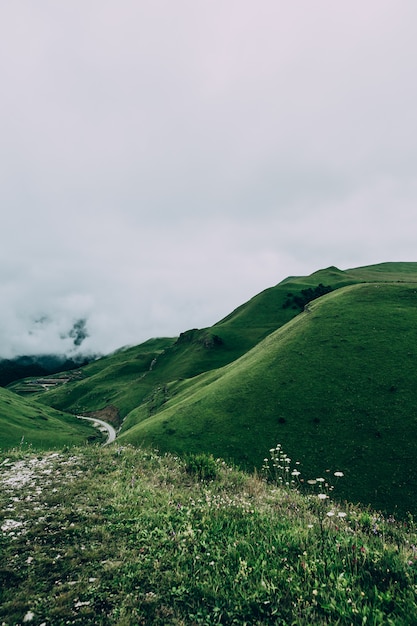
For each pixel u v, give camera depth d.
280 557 5.98
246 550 6.48
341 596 4.83
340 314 72.00
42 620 5.00
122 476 11.90
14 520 8.33
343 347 60.81
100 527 7.81
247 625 4.68
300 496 11.08
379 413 44.12
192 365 186.25
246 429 51.41
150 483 11.21
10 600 5.45
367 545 6.38
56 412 166.25
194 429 56.38
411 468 35.16
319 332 68.12
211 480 11.95
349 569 5.52
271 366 64.56
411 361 51.72
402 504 31.58
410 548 6.72
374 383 49.78
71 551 6.80
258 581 5.35
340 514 6.77
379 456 37.81
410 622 4.26
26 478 11.78
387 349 56.31
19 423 104.50
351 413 45.84
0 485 11.11
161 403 122.19
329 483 35.75
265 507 9.27
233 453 47.34
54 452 15.88
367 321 66.44
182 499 9.75
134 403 179.25
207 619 4.80
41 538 7.40
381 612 4.44
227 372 86.94
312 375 56.84
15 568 6.28
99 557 6.62
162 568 6.19
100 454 15.02
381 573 5.45
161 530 7.54
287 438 45.97
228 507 8.90
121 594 5.51
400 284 80.31
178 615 4.93
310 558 5.91
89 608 5.18
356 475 36.16
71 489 10.48
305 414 49.12
